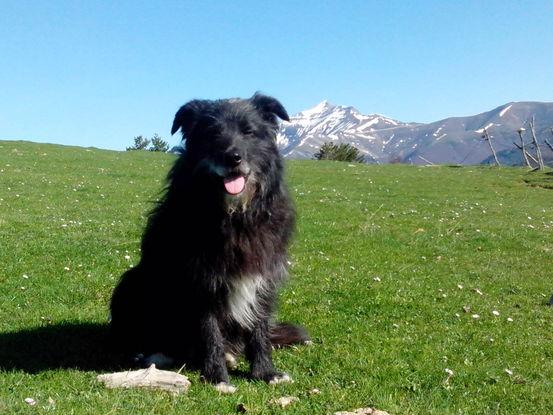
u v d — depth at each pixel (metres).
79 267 3.33
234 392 1.68
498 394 1.78
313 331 2.37
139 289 1.99
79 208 5.71
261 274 1.79
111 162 10.38
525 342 2.34
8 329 2.28
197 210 1.75
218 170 1.69
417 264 3.89
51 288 2.88
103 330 2.30
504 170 11.51
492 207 7.02
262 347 1.85
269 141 1.84
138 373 1.71
